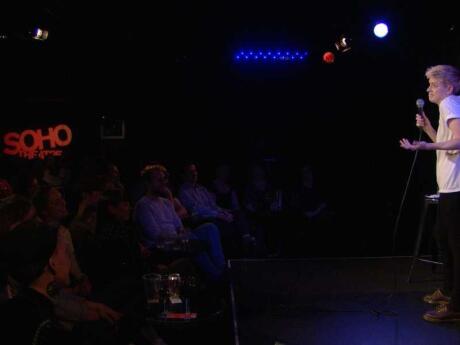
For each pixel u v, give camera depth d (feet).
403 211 22.22
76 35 23.88
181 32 24.34
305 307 10.96
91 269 10.41
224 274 16.02
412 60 21.20
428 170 19.38
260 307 11.00
